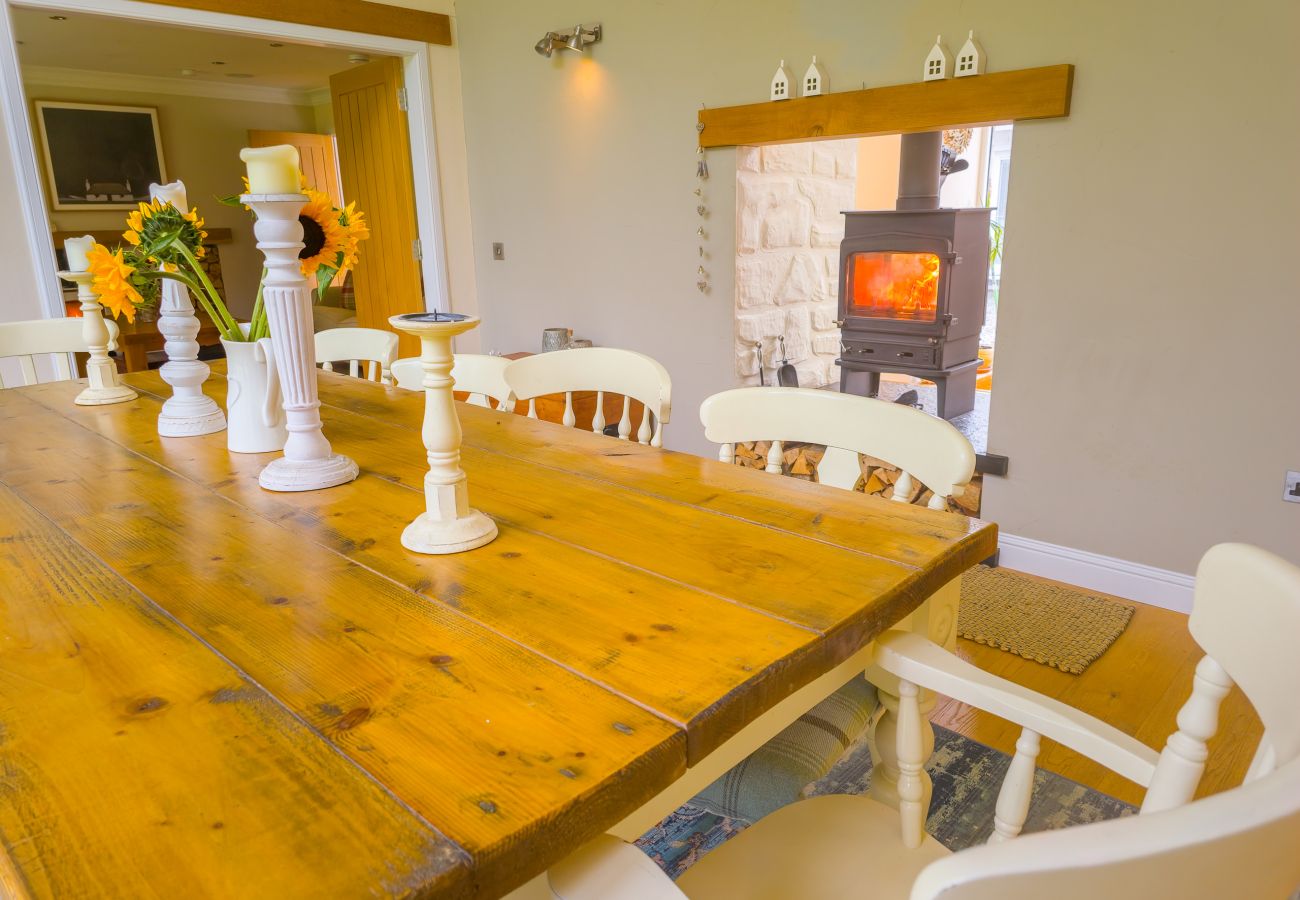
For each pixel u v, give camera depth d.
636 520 1.22
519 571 1.04
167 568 1.06
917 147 3.39
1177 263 2.44
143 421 1.87
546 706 0.74
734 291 3.55
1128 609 2.61
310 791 0.63
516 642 0.86
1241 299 2.35
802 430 1.57
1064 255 2.64
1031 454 2.83
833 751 1.20
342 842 0.58
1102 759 0.85
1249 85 2.24
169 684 0.79
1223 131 2.30
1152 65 2.38
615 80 3.77
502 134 4.37
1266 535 2.42
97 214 7.57
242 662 0.83
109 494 1.36
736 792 1.17
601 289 4.10
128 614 0.93
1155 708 2.11
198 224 1.48
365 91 4.62
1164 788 0.80
